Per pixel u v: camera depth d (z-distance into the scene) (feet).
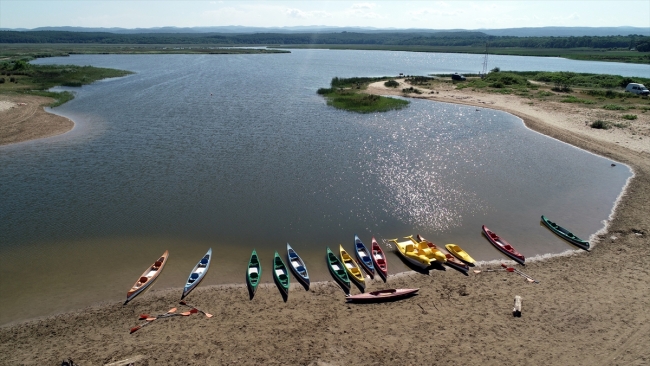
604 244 85.20
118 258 80.33
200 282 72.79
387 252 84.07
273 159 136.36
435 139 162.91
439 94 267.18
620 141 155.84
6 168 125.49
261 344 57.62
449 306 66.39
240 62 505.25
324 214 99.35
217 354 55.67
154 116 195.21
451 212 101.24
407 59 620.08
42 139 155.22
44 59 505.66
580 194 111.14
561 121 187.62
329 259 78.64
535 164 134.31
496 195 110.63
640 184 117.08
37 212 98.02
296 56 652.07
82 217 95.81
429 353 55.93
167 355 55.42
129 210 99.45
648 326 59.88
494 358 54.85
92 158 135.33
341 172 125.70
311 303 67.41
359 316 64.13
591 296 67.62
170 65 447.83
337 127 180.04
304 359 54.85
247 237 88.58
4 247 83.46
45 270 76.23
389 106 224.12
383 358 55.11
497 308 65.41
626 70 426.51
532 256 81.66
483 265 78.84
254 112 207.10
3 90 237.86
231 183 116.16
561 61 566.77
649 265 76.48
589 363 53.57
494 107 225.15
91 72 340.59
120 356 55.21
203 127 176.24
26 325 61.82
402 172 126.31
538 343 57.41
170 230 90.74
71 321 62.75
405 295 69.41
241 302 67.46
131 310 65.36
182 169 126.41
